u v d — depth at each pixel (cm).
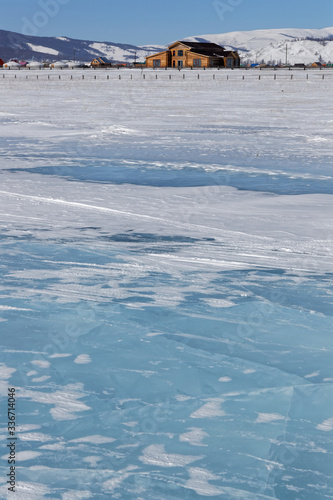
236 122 3547
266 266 808
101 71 11481
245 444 345
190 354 480
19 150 2342
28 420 370
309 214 1197
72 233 1011
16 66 14400
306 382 431
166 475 317
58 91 7062
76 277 718
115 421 371
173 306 610
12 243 915
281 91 6341
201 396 407
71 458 330
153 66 13188
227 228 1075
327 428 365
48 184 1575
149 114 4138
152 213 1214
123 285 689
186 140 2675
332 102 4925
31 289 660
